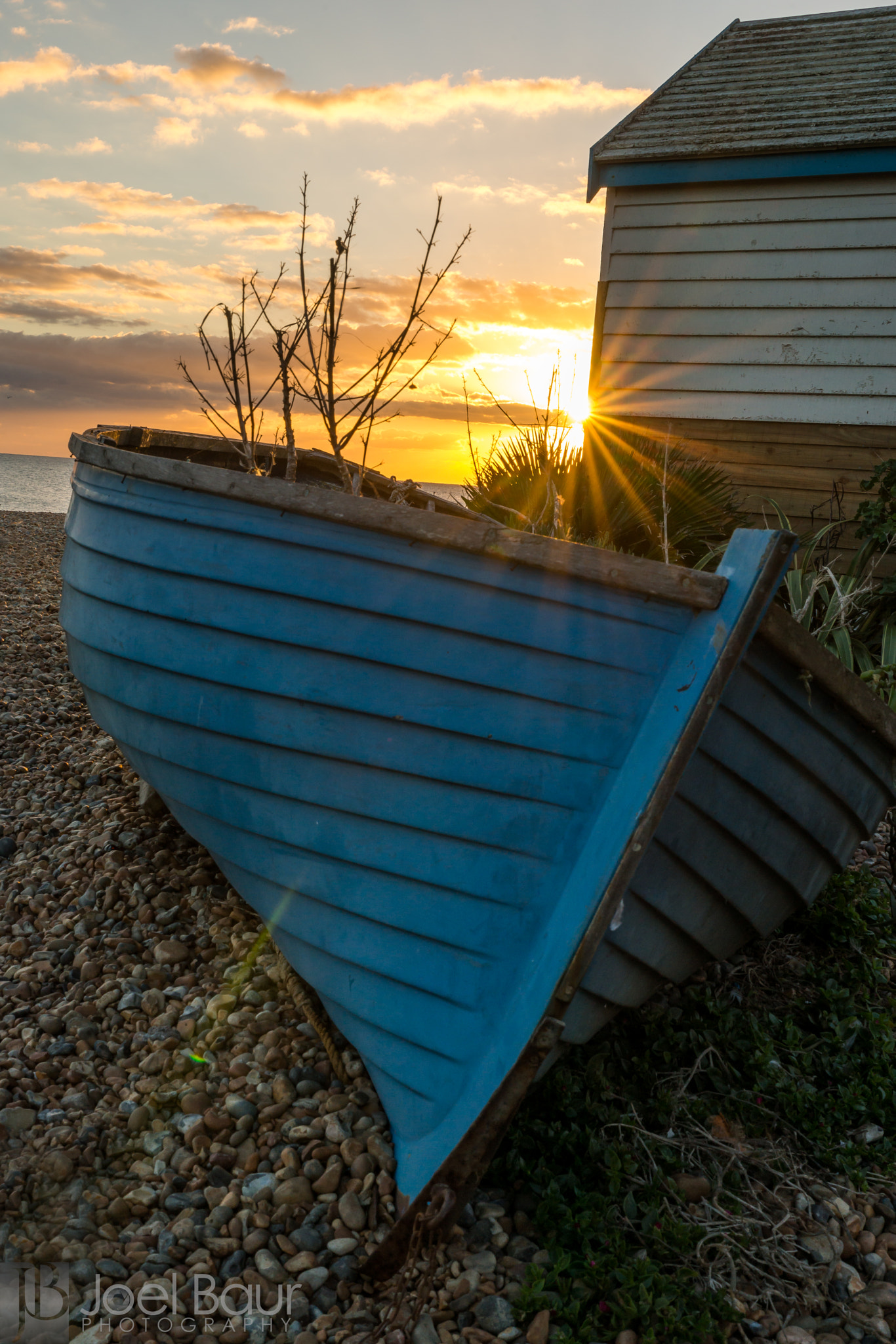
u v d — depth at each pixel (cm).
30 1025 263
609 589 201
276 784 228
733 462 595
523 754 206
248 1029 258
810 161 545
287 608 217
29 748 495
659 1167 212
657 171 580
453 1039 213
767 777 217
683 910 220
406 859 215
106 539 258
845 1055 261
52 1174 204
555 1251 189
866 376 555
